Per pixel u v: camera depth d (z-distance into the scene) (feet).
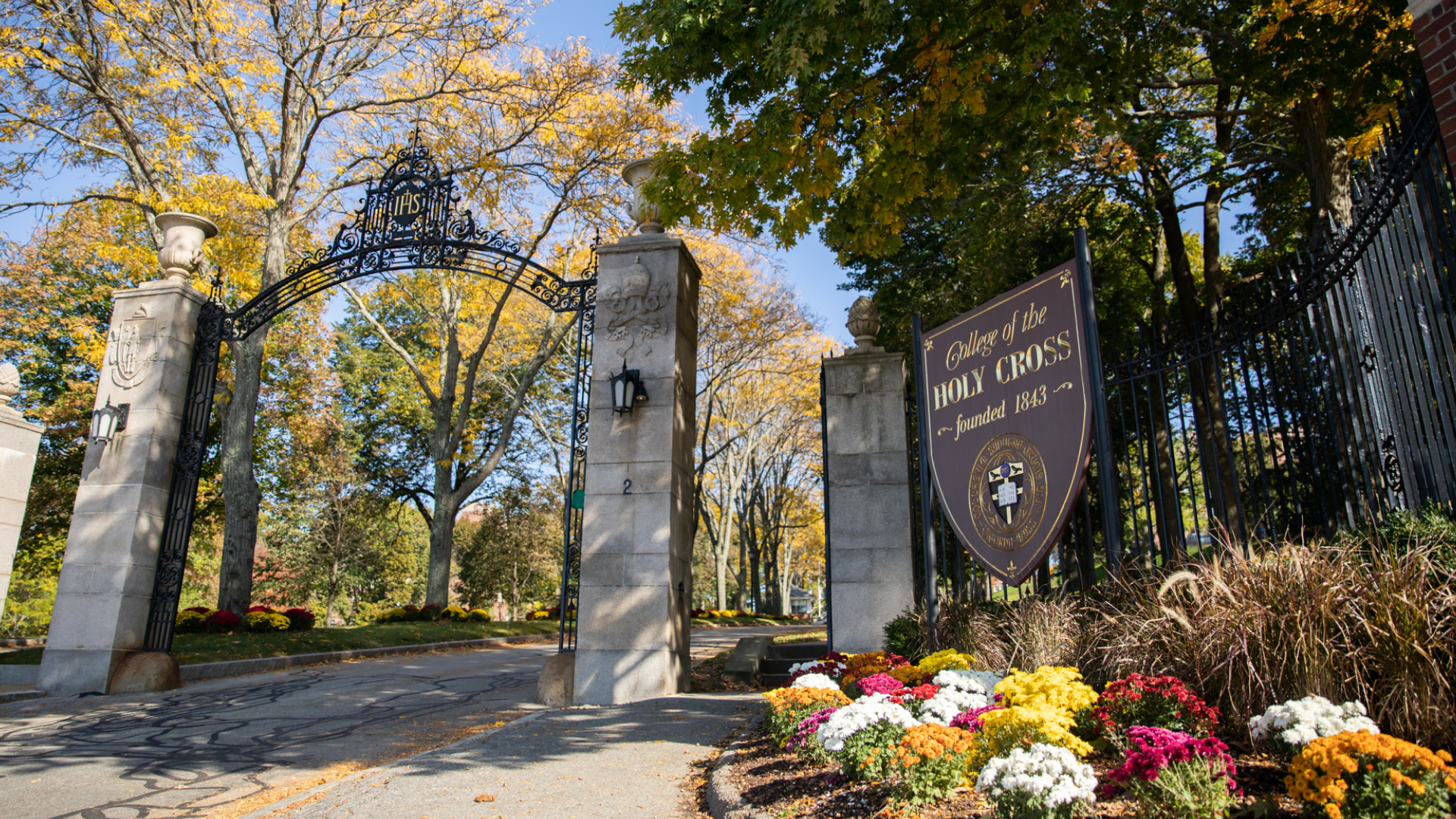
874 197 31.27
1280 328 25.11
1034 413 22.41
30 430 36.24
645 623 29.58
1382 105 36.01
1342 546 14.55
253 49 55.31
